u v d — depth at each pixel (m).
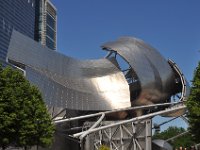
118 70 79.06
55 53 69.62
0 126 32.91
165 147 75.50
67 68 72.44
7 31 162.12
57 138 56.72
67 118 63.69
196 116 40.16
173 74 79.94
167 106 76.69
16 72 36.75
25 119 34.72
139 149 66.38
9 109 33.94
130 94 77.88
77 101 68.31
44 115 37.03
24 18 185.12
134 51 77.56
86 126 68.44
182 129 138.12
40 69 63.94
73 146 62.28
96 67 78.62
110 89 75.88
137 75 74.62
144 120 67.44
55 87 63.56
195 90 40.50
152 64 77.44
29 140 35.53
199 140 41.22
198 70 41.09
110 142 67.56
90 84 74.88
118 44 79.19
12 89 34.72
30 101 35.72
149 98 76.12
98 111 72.62
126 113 74.56
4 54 156.75
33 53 62.78
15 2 173.62
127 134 67.31
